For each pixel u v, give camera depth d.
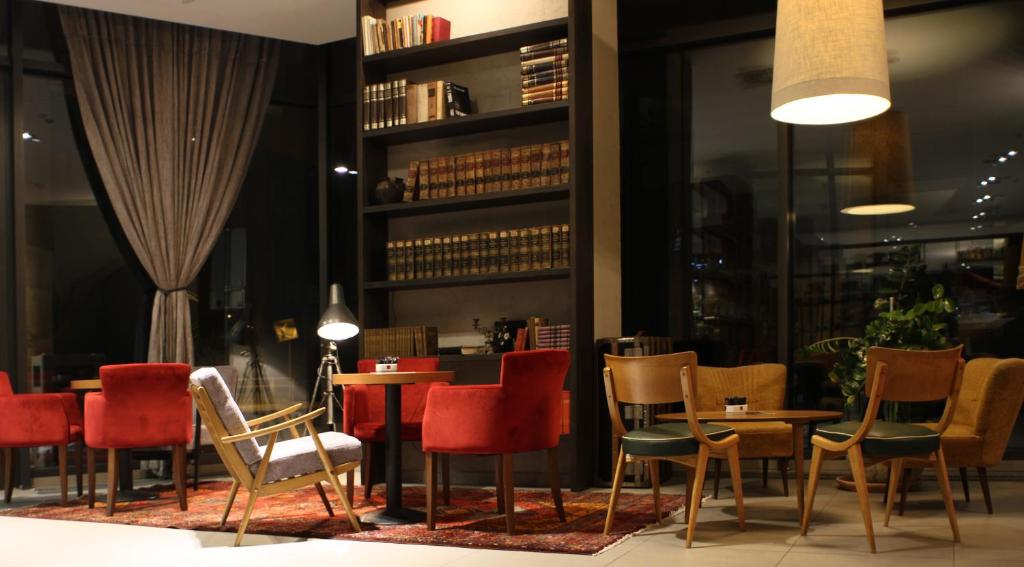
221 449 4.32
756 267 6.63
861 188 6.37
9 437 5.90
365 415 5.79
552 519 4.75
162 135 7.51
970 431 4.87
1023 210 6.00
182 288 7.50
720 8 6.68
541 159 6.22
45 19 7.30
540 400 4.50
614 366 4.38
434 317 6.77
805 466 6.42
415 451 6.52
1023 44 6.05
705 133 6.82
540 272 6.09
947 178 6.18
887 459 4.06
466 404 4.38
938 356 4.03
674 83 6.91
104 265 7.47
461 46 6.47
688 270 6.80
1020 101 6.05
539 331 6.07
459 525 4.62
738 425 5.52
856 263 6.36
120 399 5.39
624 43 6.93
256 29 7.50
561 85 6.10
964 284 6.11
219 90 7.82
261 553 4.10
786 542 4.07
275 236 8.08
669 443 4.14
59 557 4.18
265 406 7.93
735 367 6.14
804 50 4.38
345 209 8.23
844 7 4.34
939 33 6.23
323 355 7.95
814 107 4.71
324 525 4.72
